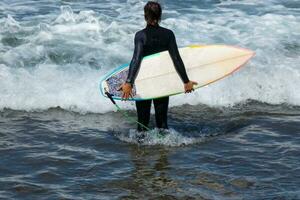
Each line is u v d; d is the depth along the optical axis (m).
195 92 23.91
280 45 29.09
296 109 23.06
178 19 32.56
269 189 16.03
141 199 15.52
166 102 19.77
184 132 20.66
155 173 17.25
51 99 22.97
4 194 15.68
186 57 20.28
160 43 18.95
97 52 27.61
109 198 15.56
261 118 22.03
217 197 15.59
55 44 28.36
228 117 22.23
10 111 22.27
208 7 35.44
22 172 17.19
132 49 28.28
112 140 19.84
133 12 34.03
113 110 22.78
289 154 18.58
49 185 16.33
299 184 16.36
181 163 17.97
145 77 19.30
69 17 32.03
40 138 19.91
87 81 24.38
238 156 18.44
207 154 18.66
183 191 16.00
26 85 23.83
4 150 18.75
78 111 22.58
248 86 24.41
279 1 36.97
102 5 35.44
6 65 25.73
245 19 33.09
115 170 17.45
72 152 18.78
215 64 20.19
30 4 35.28
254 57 27.19
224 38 29.89
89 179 16.78
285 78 24.94
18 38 29.05
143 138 19.91
